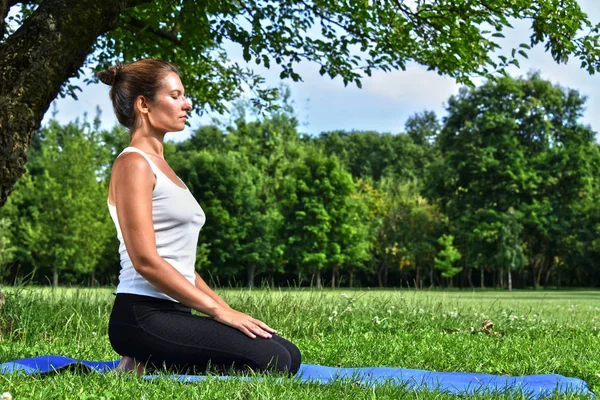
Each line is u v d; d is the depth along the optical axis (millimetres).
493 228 44469
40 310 6191
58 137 43062
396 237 51594
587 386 3467
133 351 2955
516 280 52031
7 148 5406
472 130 45938
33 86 5523
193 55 10414
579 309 12680
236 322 2969
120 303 2959
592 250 48781
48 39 5594
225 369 2975
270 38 10094
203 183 45375
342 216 45781
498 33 9039
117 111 3059
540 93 46938
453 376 3590
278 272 50219
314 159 45844
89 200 38406
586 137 46906
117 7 6062
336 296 8859
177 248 2939
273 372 2934
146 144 3014
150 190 2859
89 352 4332
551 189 46188
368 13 9516
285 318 6730
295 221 45156
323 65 10375
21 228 38781
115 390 2541
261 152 48562
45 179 39031
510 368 4148
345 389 2775
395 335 6152
